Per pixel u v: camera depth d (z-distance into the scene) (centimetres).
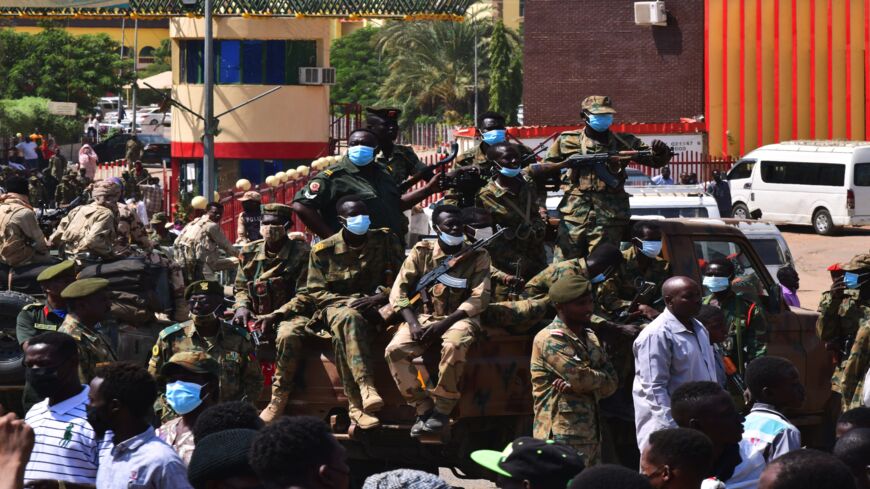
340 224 951
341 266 884
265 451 430
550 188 1018
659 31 4441
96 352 834
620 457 957
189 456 683
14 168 3353
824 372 1016
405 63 7781
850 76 4216
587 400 788
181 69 3709
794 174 3491
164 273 1134
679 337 764
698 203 2136
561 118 4575
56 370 665
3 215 1152
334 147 3838
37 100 6222
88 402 659
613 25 4488
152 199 3142
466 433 853
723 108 4366
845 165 3369
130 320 1083
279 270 944
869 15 4169
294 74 3722
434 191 991
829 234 3419
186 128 3712
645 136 4069
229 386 845
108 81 7088
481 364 836
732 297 939
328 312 856
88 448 662
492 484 1077
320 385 871
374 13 3409
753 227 1933
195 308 840
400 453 864
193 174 3725
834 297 987
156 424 860
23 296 1088
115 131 6253
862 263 973
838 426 623
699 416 614
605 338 888
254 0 3438
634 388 776
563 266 888
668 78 4441
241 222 1819
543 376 785
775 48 4291
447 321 813
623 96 4503
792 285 1583
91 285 836
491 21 8112
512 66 7519
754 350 933
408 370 820
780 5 4266
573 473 493
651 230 932
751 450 662
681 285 764
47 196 3278
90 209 1194
